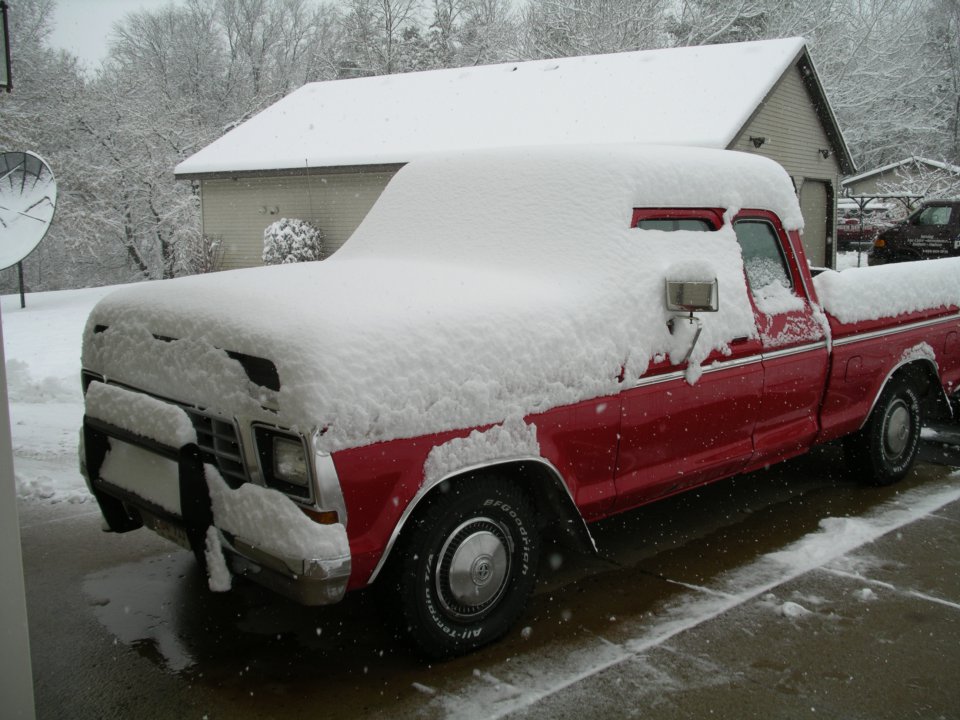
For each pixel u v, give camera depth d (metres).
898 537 4.79
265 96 41.00
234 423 3.07
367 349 3.00
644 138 17.66
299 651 3.54
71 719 3.04
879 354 5.37
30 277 35.38
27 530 4.95
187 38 40.91
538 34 35.66
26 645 2.39
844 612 3.86
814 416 5.05
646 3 31.92
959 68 37.94
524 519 3.56
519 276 3.94
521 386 3.40
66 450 6.62
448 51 45.84
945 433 7.25
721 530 4.95
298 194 23.36
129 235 31.78
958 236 20.47
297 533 2.86
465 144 19.92
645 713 3.07
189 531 3.21
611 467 3.85
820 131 22.27
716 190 4.48
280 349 2.93
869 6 32.66
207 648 3.57
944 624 3.74
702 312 4.07
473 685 3.26
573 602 3.99
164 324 3.47
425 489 3.11
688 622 3.78
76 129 29.97
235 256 25.20
